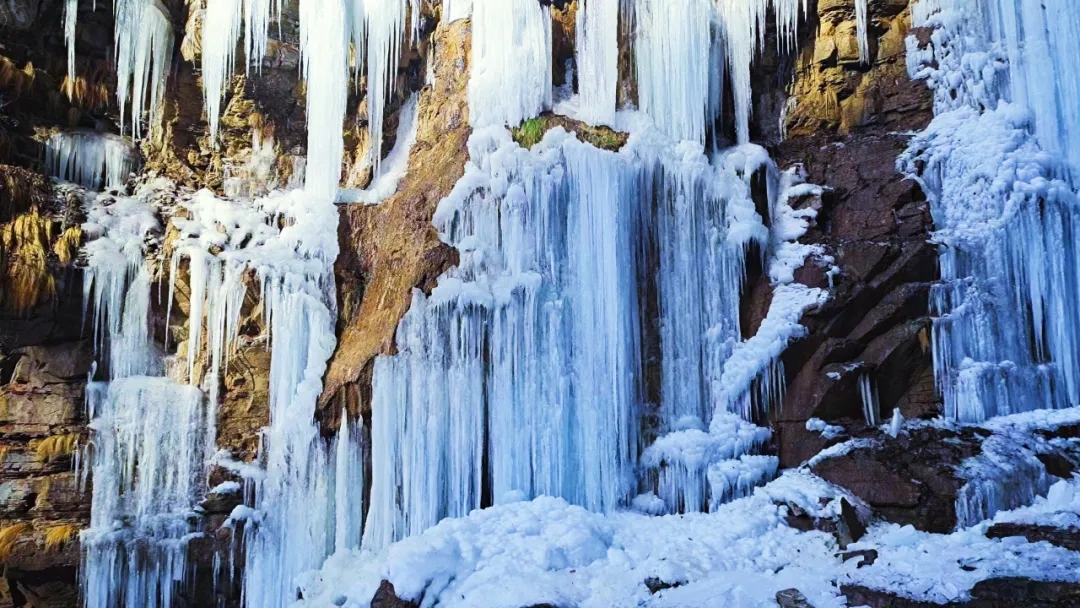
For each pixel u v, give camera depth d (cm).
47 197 1338
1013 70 1377
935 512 1042
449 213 1342
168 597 1229
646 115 1433
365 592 1059
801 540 1065
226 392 1313
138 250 1345
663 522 1160
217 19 1482
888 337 1250
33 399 1273
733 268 1338
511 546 1073
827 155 1455
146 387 1276
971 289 1244
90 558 1198
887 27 1512
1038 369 1220
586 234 1311
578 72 1456
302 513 1257
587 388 1262
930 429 1150
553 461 1234
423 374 1248
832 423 1225
